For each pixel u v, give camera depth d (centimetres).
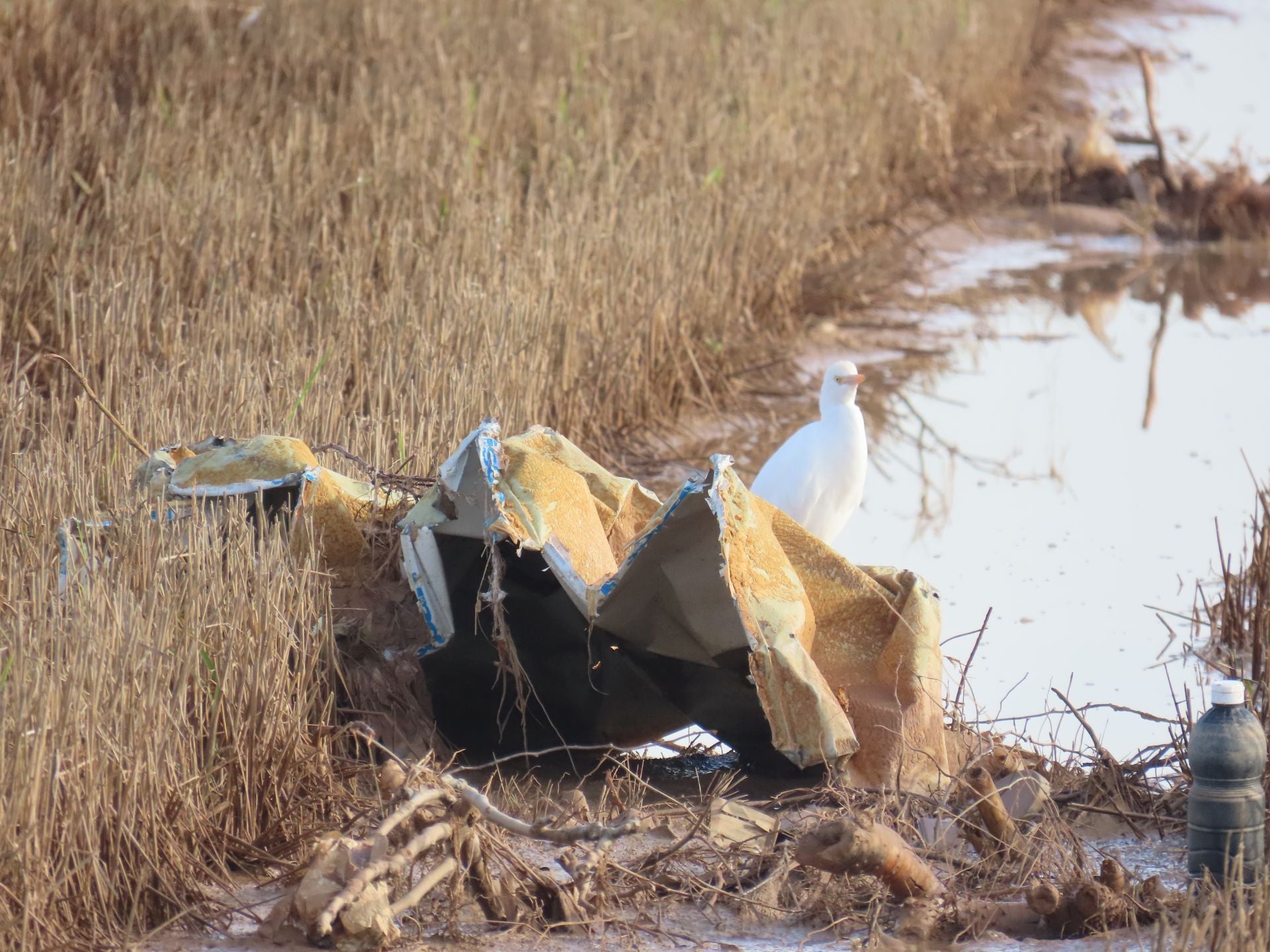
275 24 2195
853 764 793
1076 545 1244
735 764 859
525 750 844
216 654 725
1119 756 863
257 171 1598
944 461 1460
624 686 827
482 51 2189
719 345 1591
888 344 1823
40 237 1386
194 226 1459
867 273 2005
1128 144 2809
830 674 834
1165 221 2425
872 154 2289
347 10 2269
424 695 840
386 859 614
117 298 1276
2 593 786
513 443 847
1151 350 1858
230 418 1052
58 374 1234
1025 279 2169
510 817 632
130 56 2002
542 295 1398
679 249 1602
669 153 1912
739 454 1432
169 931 632
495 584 774
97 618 690
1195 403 1652
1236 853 682
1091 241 2375
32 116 1698
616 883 678
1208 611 1064
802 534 856
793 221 1869
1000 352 1831
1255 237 2400
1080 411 1612
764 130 2059
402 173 1658
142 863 647
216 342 1252
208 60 2008
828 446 1112
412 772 670
